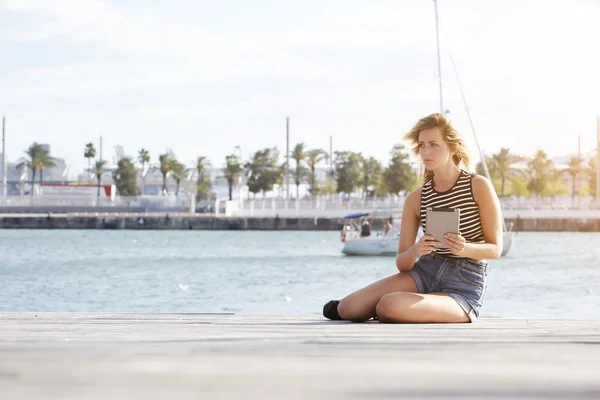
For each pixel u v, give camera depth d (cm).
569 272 3325
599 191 9356
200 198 11438
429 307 481
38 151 11238
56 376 201
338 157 11119
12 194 12031
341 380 198
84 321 489
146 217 8800
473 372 221
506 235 4391
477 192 501
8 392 173
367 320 509
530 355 278
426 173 530
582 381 204
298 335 375
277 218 8588
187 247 5653
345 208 8688
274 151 11488
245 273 3338
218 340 338
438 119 504
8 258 4444
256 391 176
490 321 503
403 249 530
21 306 2117
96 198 9806
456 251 483
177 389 179
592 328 441
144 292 2494
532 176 11406
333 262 4034
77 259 4359
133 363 232
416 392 179
